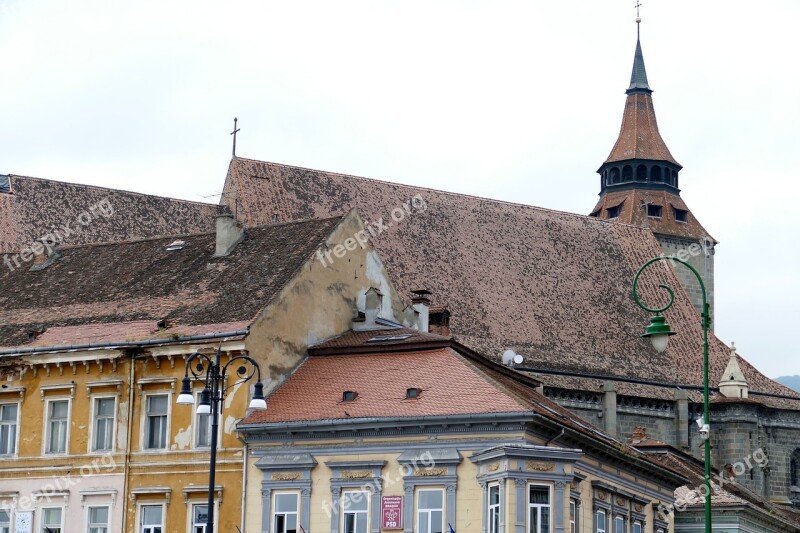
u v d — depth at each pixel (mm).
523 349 168375
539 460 85312
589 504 93625
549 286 178375
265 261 102062
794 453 182500
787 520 136875
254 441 91812
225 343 93188
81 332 99938
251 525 90812
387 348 96250
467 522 86438
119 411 95812
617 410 169875
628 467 101750
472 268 173000
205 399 77562
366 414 89688
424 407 89062
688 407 176000
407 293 164875
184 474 93250
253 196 159625
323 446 90438
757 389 184125
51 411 98438
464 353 97125
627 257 191000
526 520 84438
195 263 105875
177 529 92750
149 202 151250
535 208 187250
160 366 95500
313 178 167250
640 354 178500
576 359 171750
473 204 180500
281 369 95625
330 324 101125
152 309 100562
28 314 105812
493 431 87125
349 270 104062
